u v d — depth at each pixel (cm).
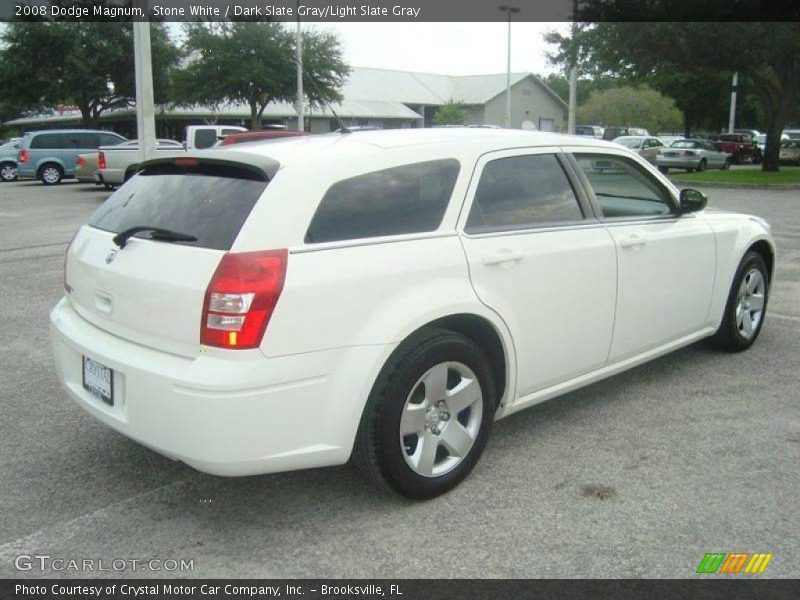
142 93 1428
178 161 356
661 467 388
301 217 314
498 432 434
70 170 2539
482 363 365
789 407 467
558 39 2750
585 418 453
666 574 297
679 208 495
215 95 3516
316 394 311
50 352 596
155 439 312
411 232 347
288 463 310
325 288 310
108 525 338
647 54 2594
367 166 342
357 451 336
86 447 420
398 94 5234
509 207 391
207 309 298
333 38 3638
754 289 574
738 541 319
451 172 369
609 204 454
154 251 324
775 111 2728
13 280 874
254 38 3462
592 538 322
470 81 5703
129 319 331
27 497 364
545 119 5788
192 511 350
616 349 447
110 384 333
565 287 404
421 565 305
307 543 322
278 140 395
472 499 357
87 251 365
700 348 588
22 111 6469
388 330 325
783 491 361
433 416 352
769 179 2350
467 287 356
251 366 295
